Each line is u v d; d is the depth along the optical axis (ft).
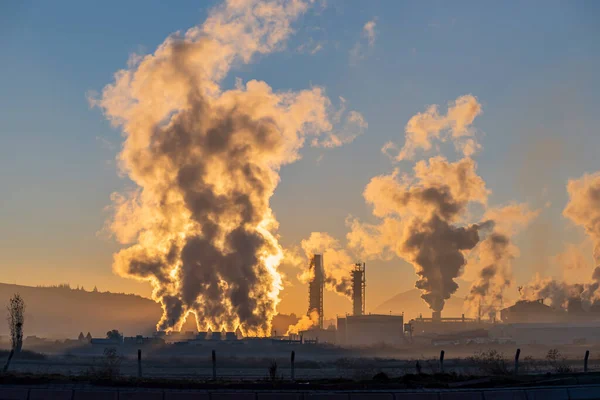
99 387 516.73
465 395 448.24
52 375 575.38
